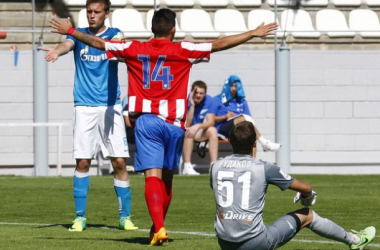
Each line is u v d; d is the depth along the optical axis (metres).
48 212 31.77
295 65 52.56
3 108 52.06
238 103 49.72
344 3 62.12
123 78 52.38
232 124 49.03
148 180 22.33
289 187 18.89
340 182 44.38
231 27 59.38
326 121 52.69
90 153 26.78
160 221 21.98
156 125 22.41
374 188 40.81
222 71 52.53
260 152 52.06
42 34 52.81
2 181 45.34
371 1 62.56
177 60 22.61
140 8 60.19
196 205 33.47
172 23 22.89
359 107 52.78
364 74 52.69
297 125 52.59
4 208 33.00
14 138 51.97
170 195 23.67
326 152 52.69
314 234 25.23
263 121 52.44
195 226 27.22
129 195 26.77
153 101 22.55
